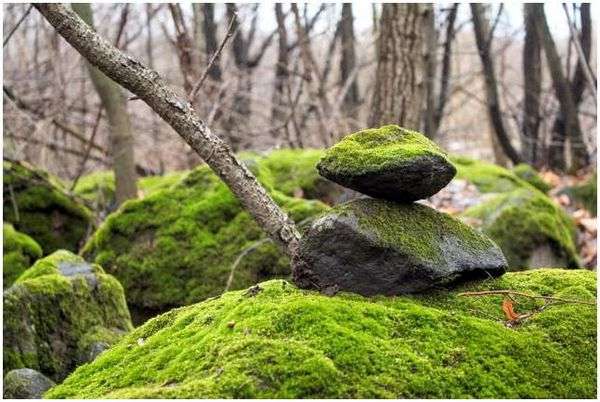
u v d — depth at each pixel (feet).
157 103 8.70
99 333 12.03
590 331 7.63
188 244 16.57
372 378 6.48
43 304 11.48
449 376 6.68
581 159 31.30
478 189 23.31
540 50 33.47
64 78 28.63
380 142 8.44
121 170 21.70
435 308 7.80
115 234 17.08
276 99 35.70
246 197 8.80
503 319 7.86
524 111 34.68
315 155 21.81
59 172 30.55
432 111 32.99
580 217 24.85
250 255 16.12
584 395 6.84
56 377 11.16
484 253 8.56
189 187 17.63
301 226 16.33
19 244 17.40
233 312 7.54
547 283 8.83
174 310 8.66
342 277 7.97
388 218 8.14
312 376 6.34
